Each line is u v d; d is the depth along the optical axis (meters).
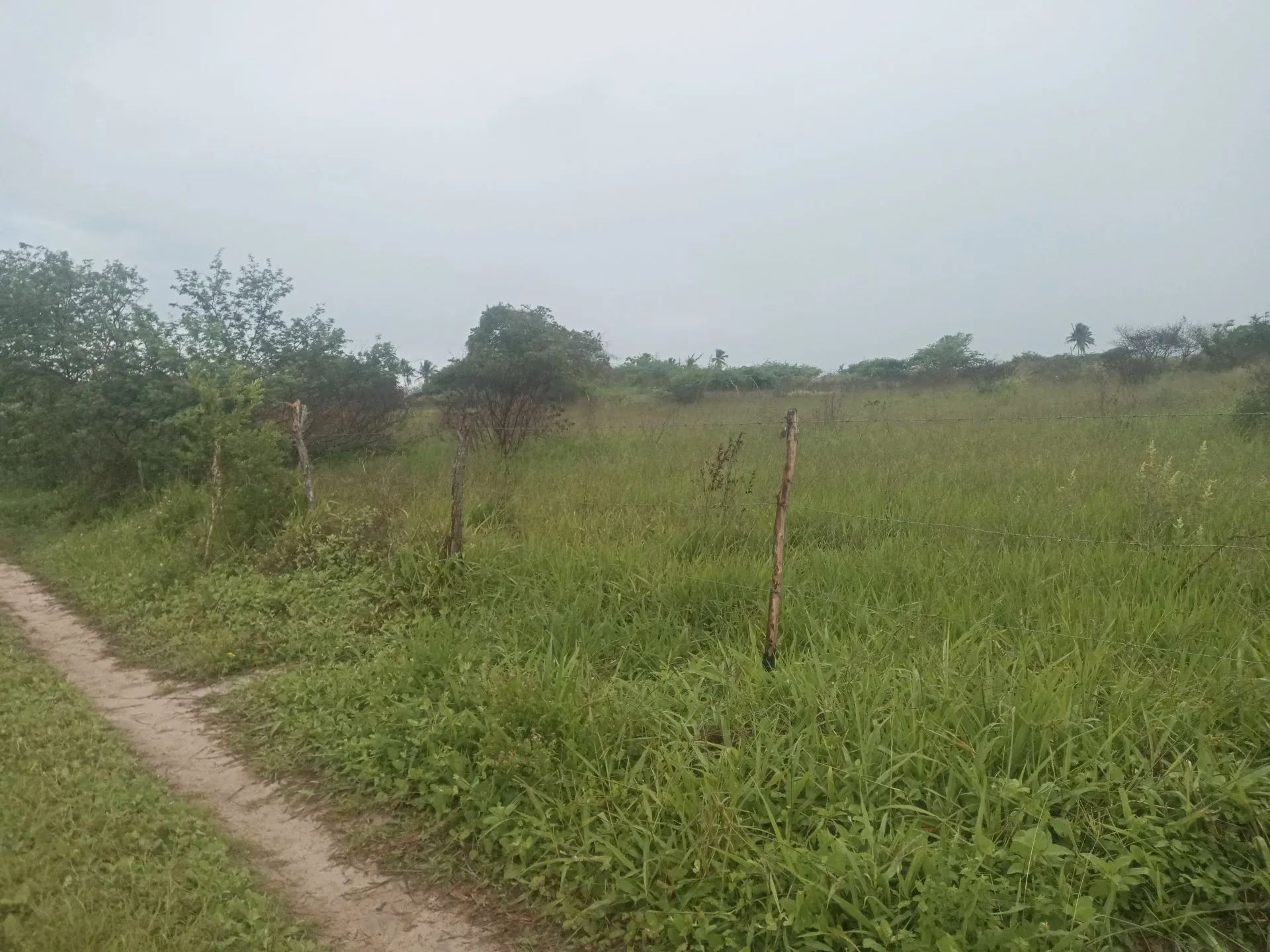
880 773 4.12
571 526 8.42
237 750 5.72
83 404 13.91
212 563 9.50
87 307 15.52
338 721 5.70
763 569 6.75
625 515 8.69
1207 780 3.71
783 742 4.49
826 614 5.99
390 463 13.49
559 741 4.81
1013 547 6.98
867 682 4.75
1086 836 3.71
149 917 3.74
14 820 4.45
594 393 22.23
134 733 6.00
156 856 4.29
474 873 4.27
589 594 6.82
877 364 41.88
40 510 15.01
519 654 5.97
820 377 35.47
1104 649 4.80
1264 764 3.95
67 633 8.44
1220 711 4.23
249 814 4.95
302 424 10.80
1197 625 5.16
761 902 3.64
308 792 5.09
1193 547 5.98
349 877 4.33
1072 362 29.77
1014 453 10.83
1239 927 3.37
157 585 9.16
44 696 6.41
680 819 4.11
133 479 14.17
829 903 3.52
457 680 5.64
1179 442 11.09
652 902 3.79
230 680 6.88
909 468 10.12
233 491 10.35
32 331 14.95
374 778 5.06
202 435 10.59
